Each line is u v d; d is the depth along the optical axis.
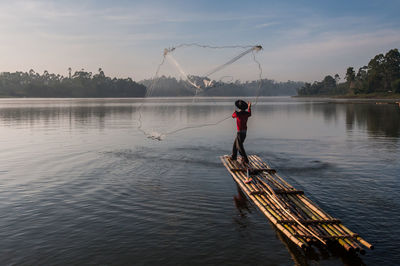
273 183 8.56
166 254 5.14
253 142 16.50
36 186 8.80
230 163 10.80
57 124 26.66
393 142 16.05
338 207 7.07
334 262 4.92
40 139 17.83
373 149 14.11
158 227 6.12
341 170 10.36
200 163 11.56
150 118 32.94
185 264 4.86
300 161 11.77
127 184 8.97
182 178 9.56
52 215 6.75
